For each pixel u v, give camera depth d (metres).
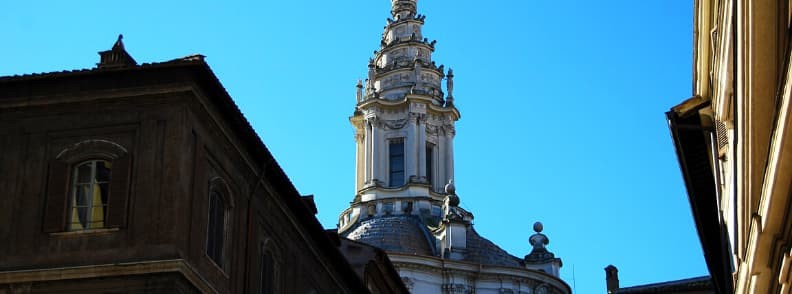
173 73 26.14
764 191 15.80
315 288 34.25
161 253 24.61
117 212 25.30
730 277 30.75
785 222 16.09
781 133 13.85
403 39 92.06
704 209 32.44
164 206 25.09
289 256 31.88
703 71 26.06
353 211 85.06
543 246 79.69
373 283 43.25
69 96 26.58
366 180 86.06
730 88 20.67
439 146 87.69
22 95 26.77
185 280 24.58
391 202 83.50
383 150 86.81
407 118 87.12
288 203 31.77
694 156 30.19
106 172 26.09
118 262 24.73
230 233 27.61
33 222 25.61
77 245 25.19
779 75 14.91
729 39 18.69
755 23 14.66
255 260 28.89
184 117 25.92
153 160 25.62
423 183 84.06
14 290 24.83
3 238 25.50
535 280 75.06
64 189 25.84
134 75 26.38
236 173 28.41
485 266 74.06
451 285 73.06
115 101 26.42
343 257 36.06
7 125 26.67
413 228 78.75
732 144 21.73
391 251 72.94
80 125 26.41
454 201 81.00
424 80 89.69
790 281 16.84
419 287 72.44
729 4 17.36
